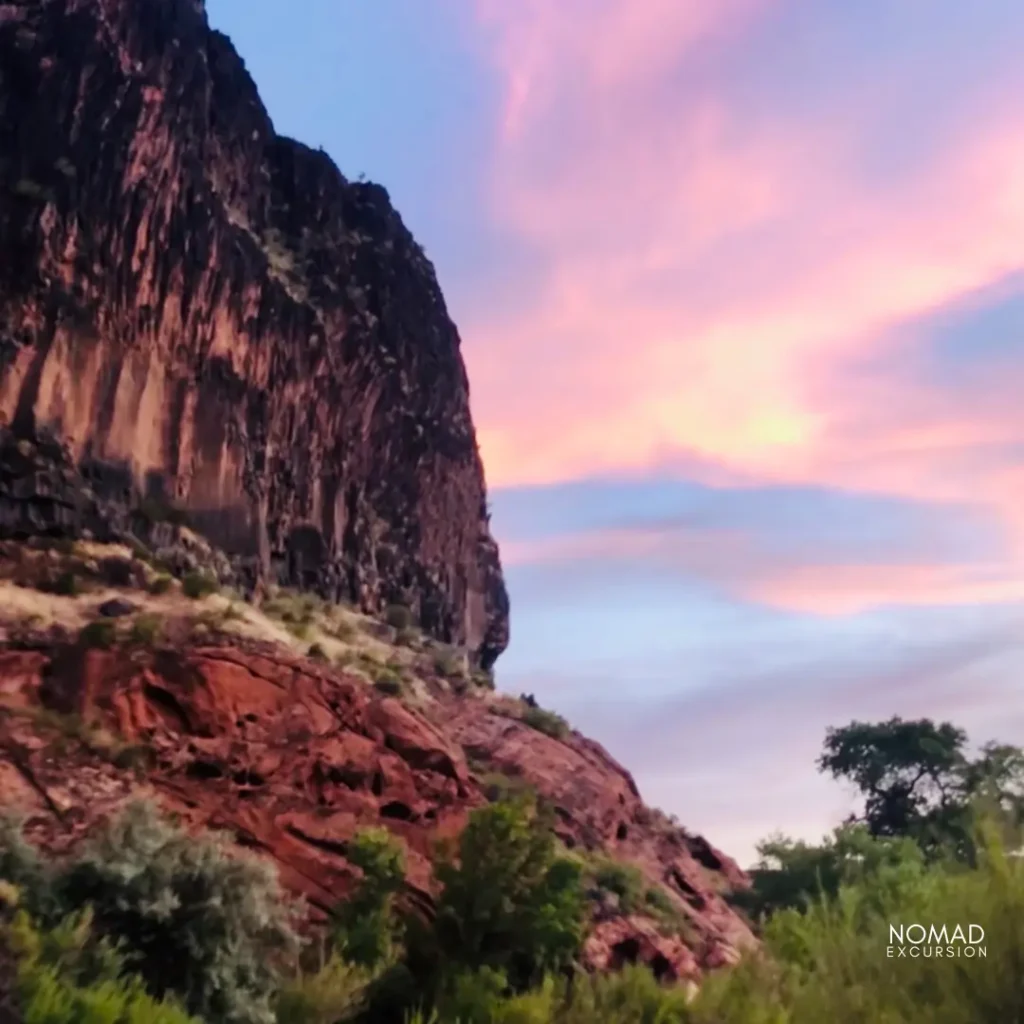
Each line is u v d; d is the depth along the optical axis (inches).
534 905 1000.2
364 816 1391.5
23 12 2046.0
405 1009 888.3
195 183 2217.0
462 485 3511.3
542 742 2158.0
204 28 2790.4
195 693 1391.5
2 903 716.7
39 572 1541.6
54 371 1768.0
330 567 2480.3
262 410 2298.2
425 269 3631.9
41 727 1229.7
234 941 828.0
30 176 1877.5
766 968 430.6
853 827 1856.5
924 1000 313.6
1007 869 323.6
